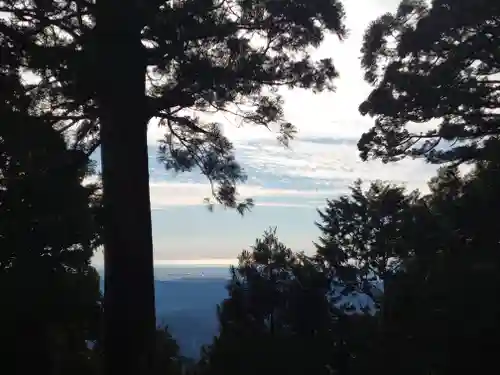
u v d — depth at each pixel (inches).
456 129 583.5
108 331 372.2
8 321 306.8
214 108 425.1
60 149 346.0
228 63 390.9
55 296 329.1
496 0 551.2
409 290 375.2
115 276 370.0
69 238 339.9
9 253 325.4
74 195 339.0
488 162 457.7
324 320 558.6
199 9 359.9
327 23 408.2
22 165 332.2
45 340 324.8
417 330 358.6
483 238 390.3
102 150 374.9
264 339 513.7
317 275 618.8
